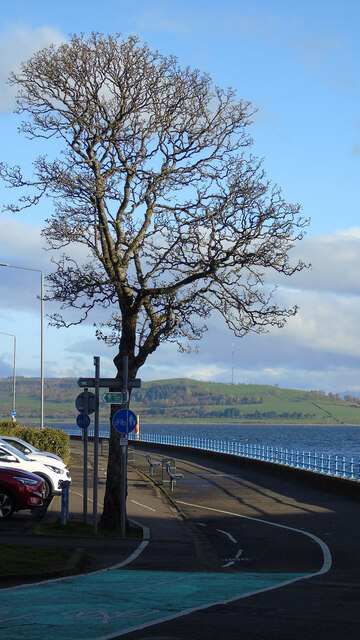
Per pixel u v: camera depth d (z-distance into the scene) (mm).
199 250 23078
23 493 21312
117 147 22547
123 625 9195
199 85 23203
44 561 14352
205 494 32094
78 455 53562
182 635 8594
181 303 22750
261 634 8664
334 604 10758
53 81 22125
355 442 139875
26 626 9078
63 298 22750
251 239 22438
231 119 23453
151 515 25594
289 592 11883
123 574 13961
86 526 21328
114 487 21562
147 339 22719
